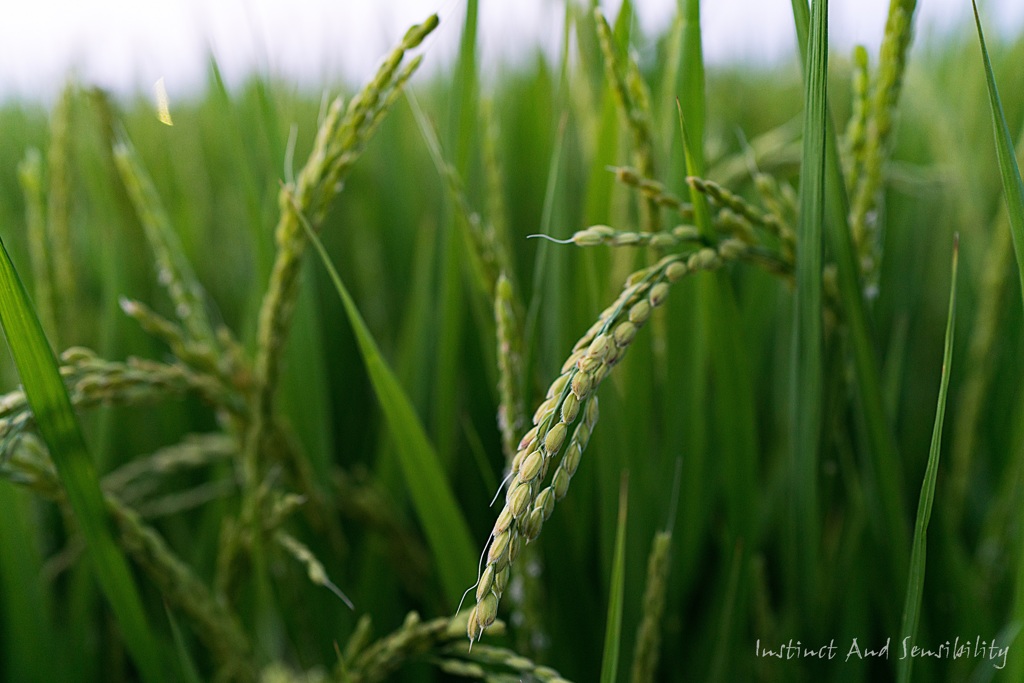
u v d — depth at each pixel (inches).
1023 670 15.2
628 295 12.8
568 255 23.0
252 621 24.4
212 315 35.5
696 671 20.9
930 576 18.8
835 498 21.3
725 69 51.6
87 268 35.7
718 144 26.4
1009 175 13.2
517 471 11.6
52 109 22.0
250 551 18.6
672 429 20.1
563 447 18.8
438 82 38.1
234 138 21.6
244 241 36.3
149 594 26.8
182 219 35.6
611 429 19.0
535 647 17.3
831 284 15.9
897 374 22.5
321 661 23.7
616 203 22.4
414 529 26.3
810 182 14.6
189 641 25.7
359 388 32.8
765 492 24.8
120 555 16.3
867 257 16.4
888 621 18.8
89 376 15.5
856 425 17.6
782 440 23.5
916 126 41.2
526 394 17.6
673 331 19.4
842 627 20.2
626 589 19.7
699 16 16.5
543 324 22.4
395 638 16.0
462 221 17.0
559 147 18.6
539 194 29.5
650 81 28.2
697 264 13.5
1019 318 26.6
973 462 27.5
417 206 35.7
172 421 29.5
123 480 22.7
